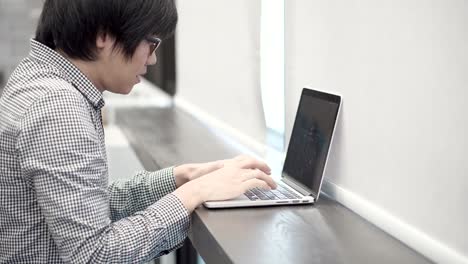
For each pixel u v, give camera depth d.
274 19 1.97
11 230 1.26
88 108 1.30
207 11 2.79
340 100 1.45
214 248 1.18
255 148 2.13
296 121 1.67
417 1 1.14
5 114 1.23
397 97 1.22
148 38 1.30
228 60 2.49
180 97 3.50
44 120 1.16
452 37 1.05
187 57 3.26
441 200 1.10
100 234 1.18
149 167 2.09
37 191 1.17
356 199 1.39
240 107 2.36
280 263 1.06
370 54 1.32
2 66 5.16
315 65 1.61
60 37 1.28
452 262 1.06
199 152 2.15
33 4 5.16
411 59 1.17
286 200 1.43
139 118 3.04
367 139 1.35
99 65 1.30
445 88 1.07
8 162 1.22
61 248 1.18
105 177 1.25
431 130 1.12
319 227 1.28
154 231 1.24
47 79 1.24
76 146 1.17
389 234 1.25
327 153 1.45
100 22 1.25
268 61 2.05
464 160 1.03
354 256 1.12
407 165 1.20
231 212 1.35
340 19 1.45
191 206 1.32
